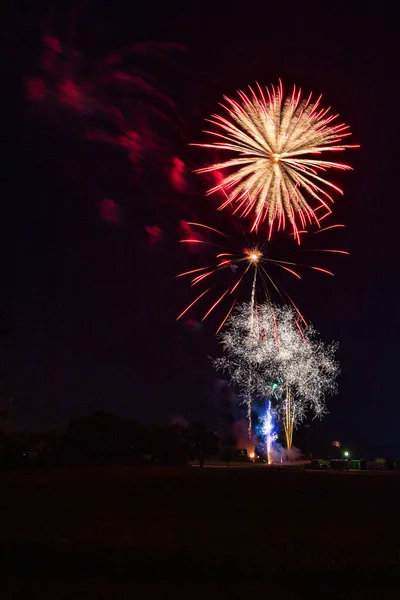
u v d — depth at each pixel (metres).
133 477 43.97
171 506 26.44
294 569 13.13
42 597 11.46
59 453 63.62
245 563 13.38
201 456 72.50
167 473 48.75
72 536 16.73
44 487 36.22
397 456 111.00
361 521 21.67
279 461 88.69
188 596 11.66
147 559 13.75
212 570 13.22
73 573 13.27
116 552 14.36
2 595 11.56
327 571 13.11
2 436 58.78
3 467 56.38
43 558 14.01
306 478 43.66
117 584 12.44
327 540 16.84
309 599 11.70
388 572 13.25
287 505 27.25
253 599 11.56
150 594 11.74
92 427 65.38
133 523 20.36
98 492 33.25
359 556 14.28
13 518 21.58
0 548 14.56
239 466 72.31
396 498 30.98
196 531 18.36
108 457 64.50
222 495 31.98
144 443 67.25
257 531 18.64
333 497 31.31
